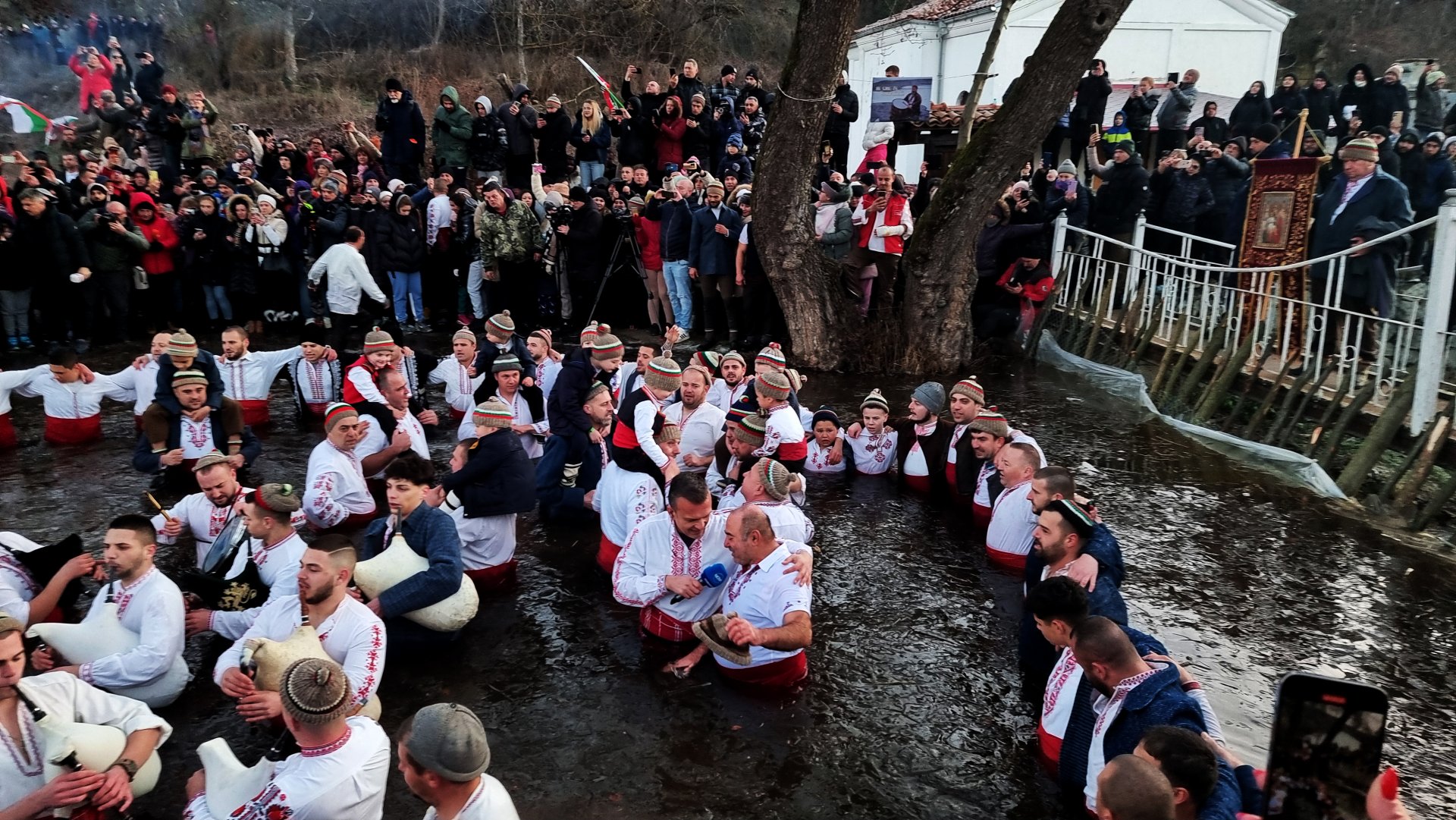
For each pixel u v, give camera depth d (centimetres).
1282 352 884
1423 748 447
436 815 301
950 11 2034
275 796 324
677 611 529
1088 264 1205
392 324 1348
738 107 1756
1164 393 996
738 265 1205
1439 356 717
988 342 1254
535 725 460
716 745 446
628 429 614
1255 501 748
